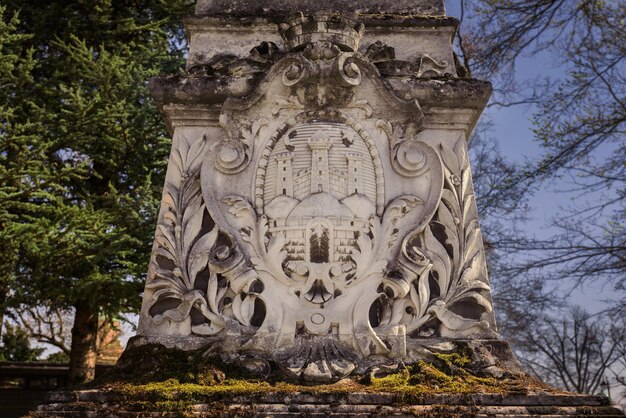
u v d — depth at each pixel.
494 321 3.23
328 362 2.99
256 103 3.49
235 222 3.33
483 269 3.34
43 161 10.09
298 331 3.12
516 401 2.76
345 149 3.41
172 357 3.08
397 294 3.20
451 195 3.44
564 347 15.77
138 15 12.16
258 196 3.37
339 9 3.95
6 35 9.71
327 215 3.27
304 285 3.18
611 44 10.21
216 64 3.72
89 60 10.02
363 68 3.52
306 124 3.46
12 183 9.36
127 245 9.93
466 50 11.28
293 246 3.24
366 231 3.28
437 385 2.91
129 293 9.62
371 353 3.07
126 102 10.32
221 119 3.46
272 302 3.16
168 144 10.66
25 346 18.88
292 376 2.95
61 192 10.54
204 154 3.49
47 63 10.91
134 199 10.30
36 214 10.32
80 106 9.59
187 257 3.30
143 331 3.19
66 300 10.15
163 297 3.25
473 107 3.60
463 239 3.37
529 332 14.58
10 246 9.23
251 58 3.69
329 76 3.44
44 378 14.12
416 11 3.95
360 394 2.74
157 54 11.25
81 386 2.98
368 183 3.37
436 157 3.43
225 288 3.22
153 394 2.73
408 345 3.12
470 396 2.76
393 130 3.46
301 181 3.35
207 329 3.16
